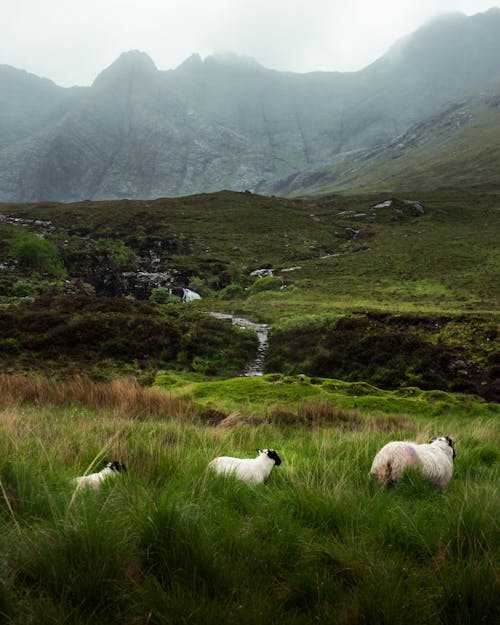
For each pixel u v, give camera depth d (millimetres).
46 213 123312
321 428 14922
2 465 5082
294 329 39812
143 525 4145
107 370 30734
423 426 16297
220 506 5047
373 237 104562
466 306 51719
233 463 6918
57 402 17891
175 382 26969
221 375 32938
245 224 118125
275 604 3494
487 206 130125
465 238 94000
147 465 6496
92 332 35469
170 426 11773
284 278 76500
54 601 3387
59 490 5188
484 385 30594
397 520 4828
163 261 92188
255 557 3982
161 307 49469
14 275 74750
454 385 30266
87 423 11680
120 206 135625
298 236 109688
